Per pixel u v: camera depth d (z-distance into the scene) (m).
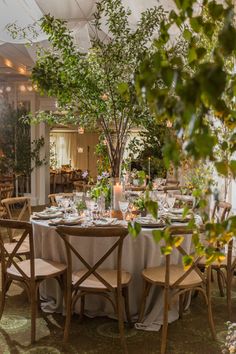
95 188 3.82
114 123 3.57
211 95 0.65
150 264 3.16
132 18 4.34
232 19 0.75
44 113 3.79
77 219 3.37
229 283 3.31
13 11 4.70
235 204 4.41
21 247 3.83
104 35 4.88
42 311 3.40
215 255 1.09
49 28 3.28
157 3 3.83
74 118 3.64
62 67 3.25
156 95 0.80
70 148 17.59
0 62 7.97
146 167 6.76
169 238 1.05
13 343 2.83
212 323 2.90
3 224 2.86
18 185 10.27
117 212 3.61
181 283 2.79
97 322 3.21
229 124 0.89
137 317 3.22
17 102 10.15
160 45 0.92
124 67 3.30
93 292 2.79
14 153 10.09
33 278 2.88
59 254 3.29
